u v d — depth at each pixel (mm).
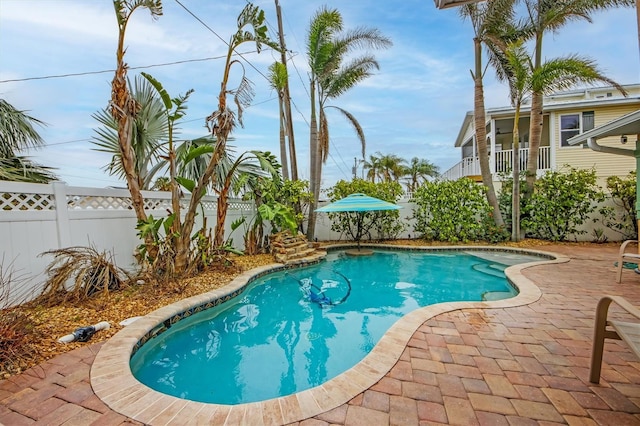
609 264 6500
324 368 3266
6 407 2141
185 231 5648
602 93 14070
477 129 9977
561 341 3039
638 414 1980
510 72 9492
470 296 5520
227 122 5426
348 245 10531
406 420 1973
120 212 5273
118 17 4500
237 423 1979
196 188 5660
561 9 8688
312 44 9867
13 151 4906
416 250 9578
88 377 2506
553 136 12758
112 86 4652
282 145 10797
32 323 3180
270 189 8516
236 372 3211
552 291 4648
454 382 2377
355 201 9078
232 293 5074
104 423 1987
